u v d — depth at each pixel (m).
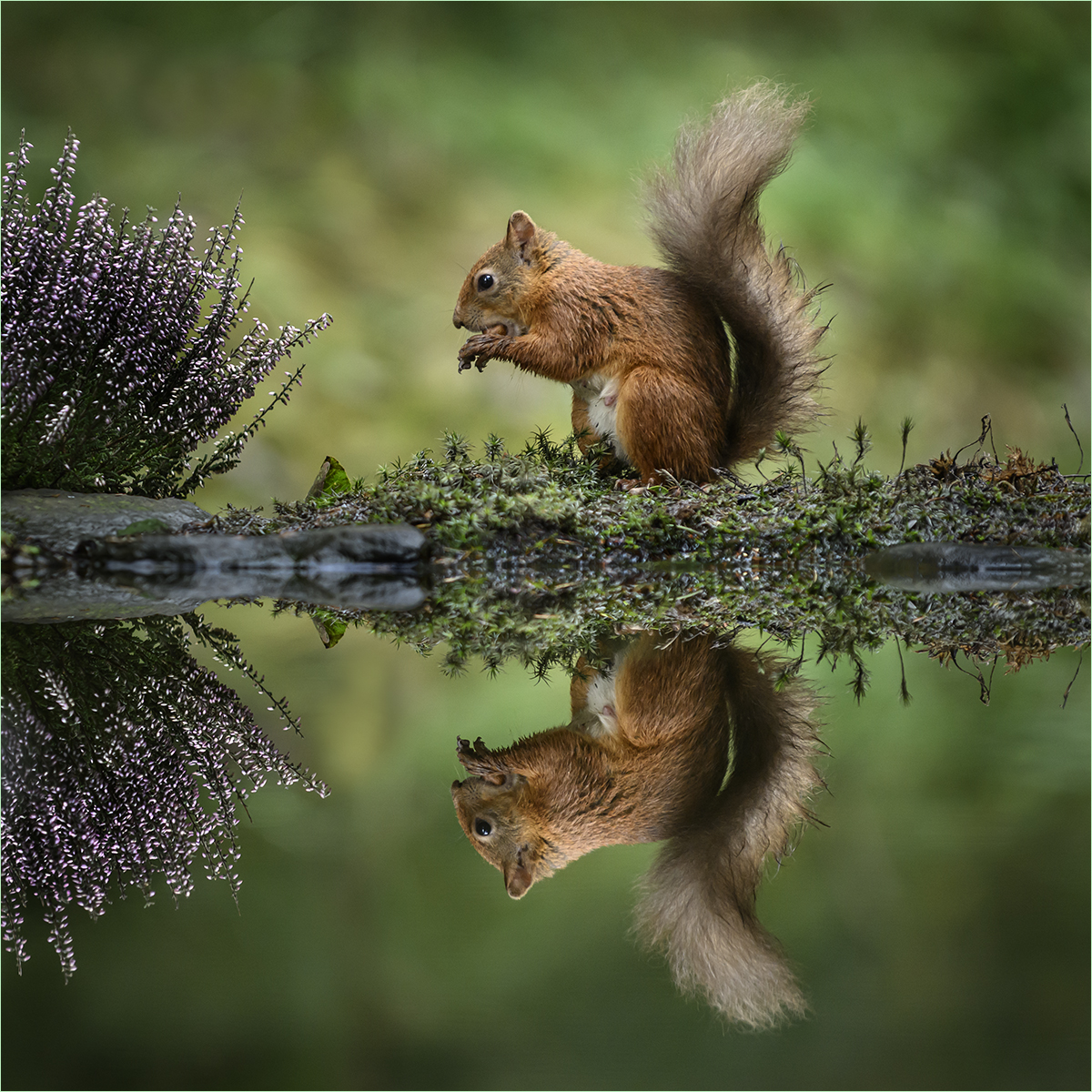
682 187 10.86
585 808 5.33
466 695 6.87
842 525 10.48
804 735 6.10
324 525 10.38
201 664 7.43
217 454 11.24
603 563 10.34
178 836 5.02
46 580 9.56
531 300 10.97
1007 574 10.20
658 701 6.71
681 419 10.66
